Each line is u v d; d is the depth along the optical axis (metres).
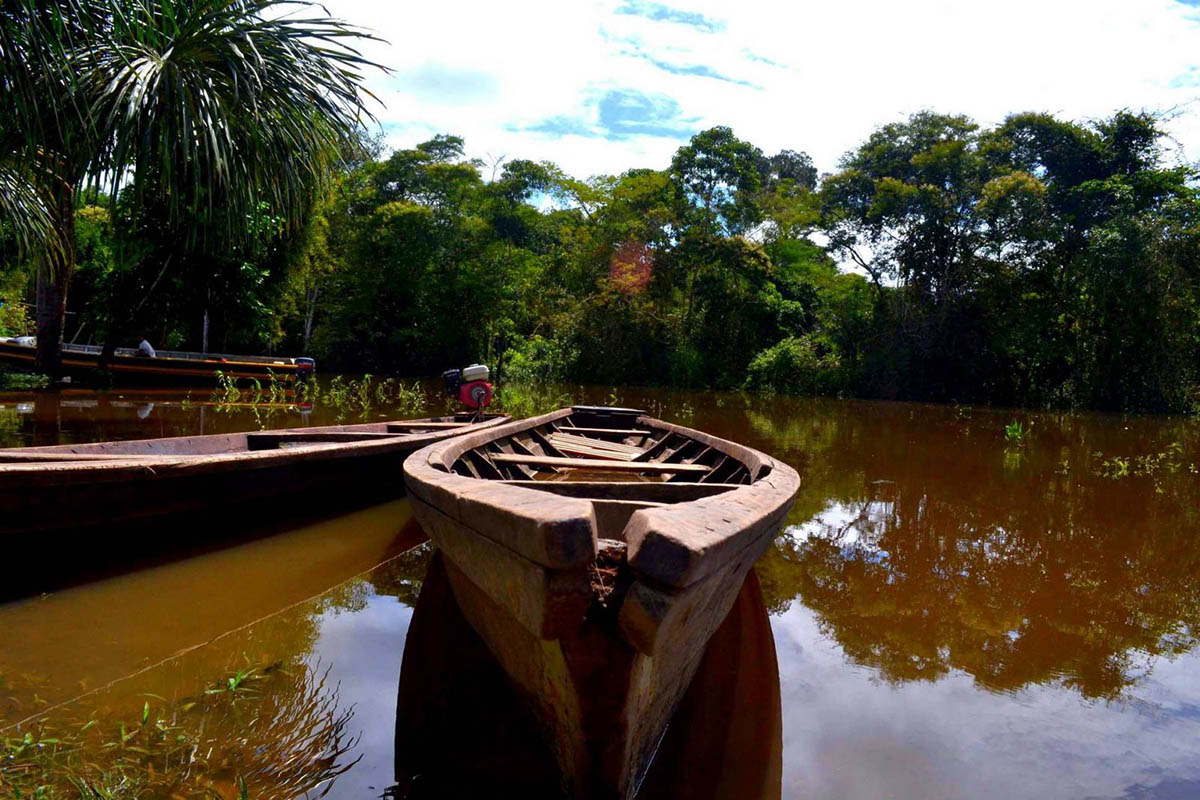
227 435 5.89
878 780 2.29
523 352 27.97
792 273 30.62
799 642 3.41
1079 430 14.03
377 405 13.54
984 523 5.80
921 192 22.42
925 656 3.27
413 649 3.08
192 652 3.06
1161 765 2.43
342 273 27.31
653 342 26.03
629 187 26.84
